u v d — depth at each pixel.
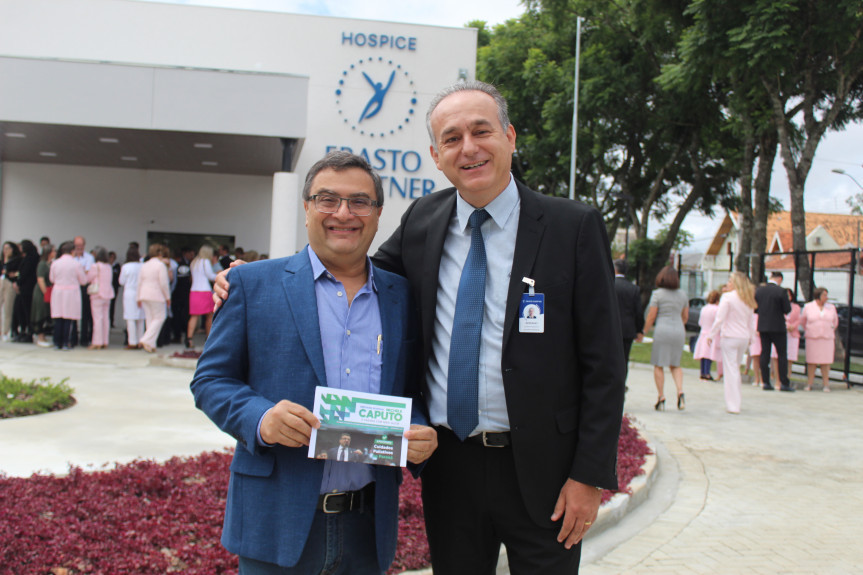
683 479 5.97
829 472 6.34
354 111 13.68
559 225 2.17
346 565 2.09
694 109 22.28
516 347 2.11
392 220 13.71
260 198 15.37
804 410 9.76
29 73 10.34
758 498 5.46
